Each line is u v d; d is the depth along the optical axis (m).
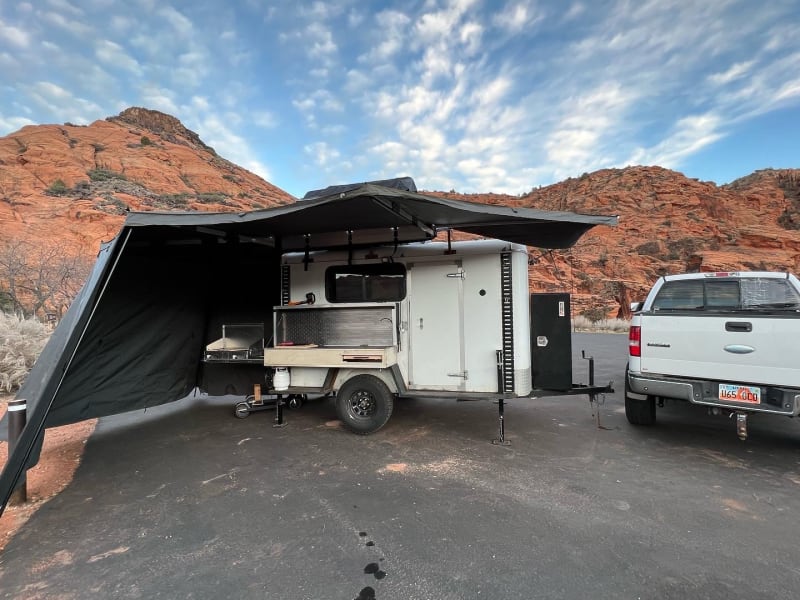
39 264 18.80
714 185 64.38
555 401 6.46
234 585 2.25
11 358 7.27
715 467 3.73
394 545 2.59
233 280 5.98
